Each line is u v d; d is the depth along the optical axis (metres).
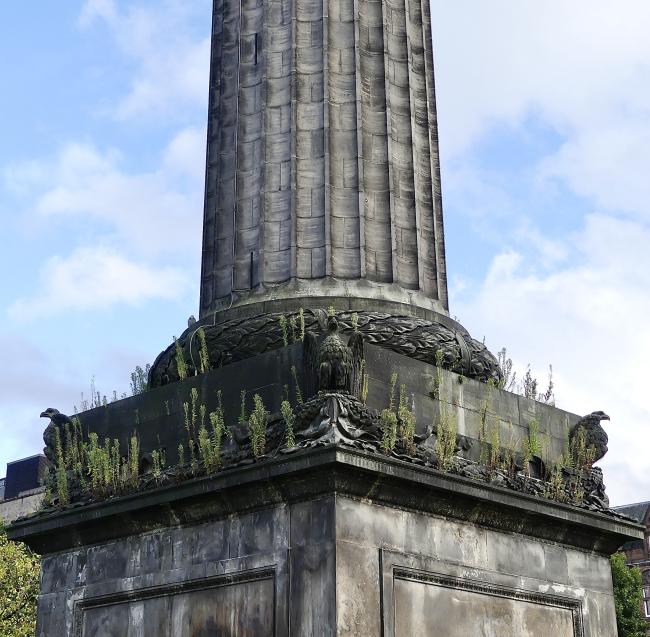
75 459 20.22
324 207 20.84
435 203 23.00
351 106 21.70
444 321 21.05
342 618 15.30
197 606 17.25
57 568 19.61
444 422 18.14
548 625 18.56
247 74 22.52
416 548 16.69
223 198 22.12
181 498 17.47
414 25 23.72
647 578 92.62
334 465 15.62
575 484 19.77
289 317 19.61
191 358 20.30
